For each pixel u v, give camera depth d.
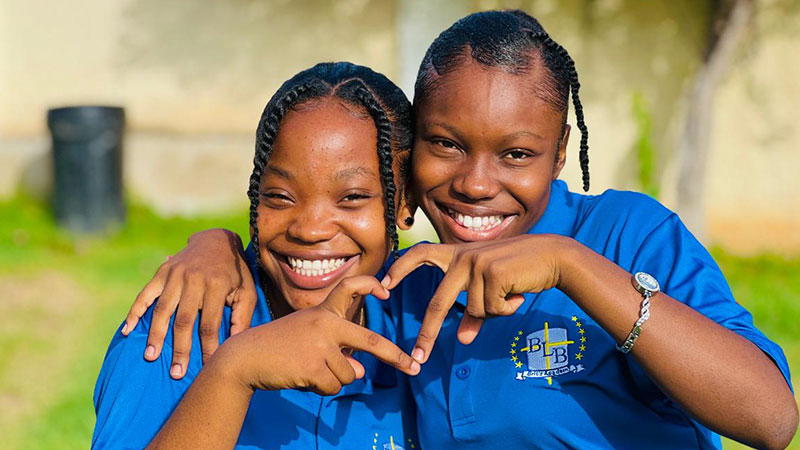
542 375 2.44
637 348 2.17
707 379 2.12
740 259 9.99
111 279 8.83
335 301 2.20
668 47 10.17
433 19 9.88
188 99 10.64
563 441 2.40
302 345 2.13
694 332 2.14
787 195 10.26
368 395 2.61
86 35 10.61
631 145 10.27
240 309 2.57
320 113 2.37
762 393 2.11
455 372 2.53
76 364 6.86
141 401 2.35
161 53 10.60
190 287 2.50
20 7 10.59
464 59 2.43
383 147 2.40
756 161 10.24
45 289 8.52
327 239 2.39
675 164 10.30
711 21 10.05
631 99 10.23
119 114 10.12
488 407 2.46
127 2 10.56
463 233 2.54
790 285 9.17
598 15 10.17
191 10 10.52
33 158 10.60
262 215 2.44
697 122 9.81
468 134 2.42
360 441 2.56
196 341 2.49
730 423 2.14
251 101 10.64
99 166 10.01
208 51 10.58
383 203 2.45
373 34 10.34
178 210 10.62
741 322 2.28
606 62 10.22
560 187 2.81
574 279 2.21
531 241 2.24
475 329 2.29
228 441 2.16
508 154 2.46
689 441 2.44
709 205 10.30
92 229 10.05
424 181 2.53
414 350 2.23
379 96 2.50
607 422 2.41
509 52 2.41
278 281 2.51
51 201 10.56
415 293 2.79
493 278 2.18
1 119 10.73
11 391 6.37
